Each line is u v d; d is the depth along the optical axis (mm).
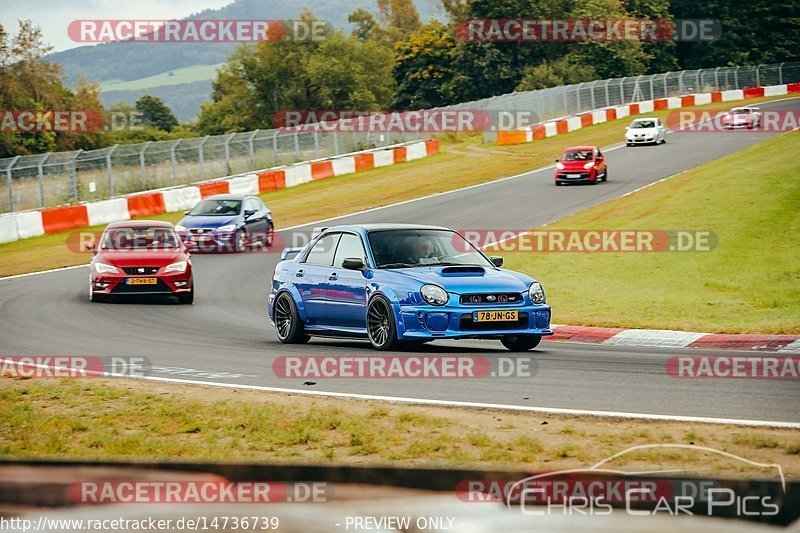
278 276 37125
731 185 77812
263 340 37312
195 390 26125
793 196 68500
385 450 18250
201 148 114875
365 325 32812
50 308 48875
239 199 77688
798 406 22094
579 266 57188
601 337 37875
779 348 33812
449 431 19812
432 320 30547
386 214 91938
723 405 22250
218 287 58188
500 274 32594
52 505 7414
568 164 103938
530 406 22391
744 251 55094
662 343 36250
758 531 7035
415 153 141625
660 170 109125
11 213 89375
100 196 101062
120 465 8078
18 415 23156
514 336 31781
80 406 24344
